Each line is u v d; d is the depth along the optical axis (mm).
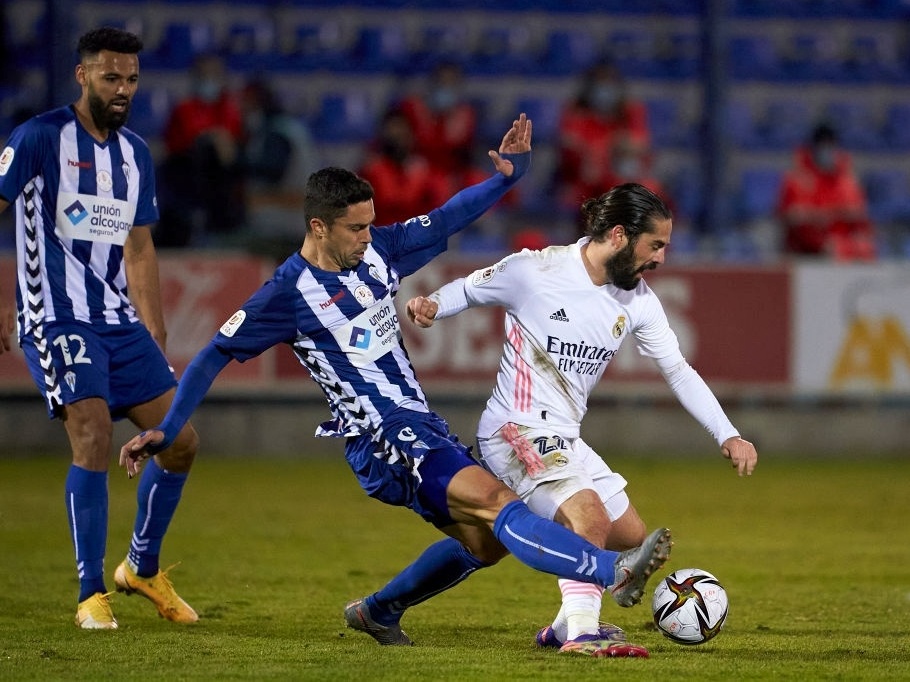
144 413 21250
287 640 19172
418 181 47562
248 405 48062
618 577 15875
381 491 17891
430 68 60188
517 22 63594
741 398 48844
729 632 20344
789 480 43062
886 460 49000
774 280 46906
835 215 51188
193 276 44188
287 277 17703
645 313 18453
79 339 20531
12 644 18641
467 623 21109
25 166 20328
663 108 61750
